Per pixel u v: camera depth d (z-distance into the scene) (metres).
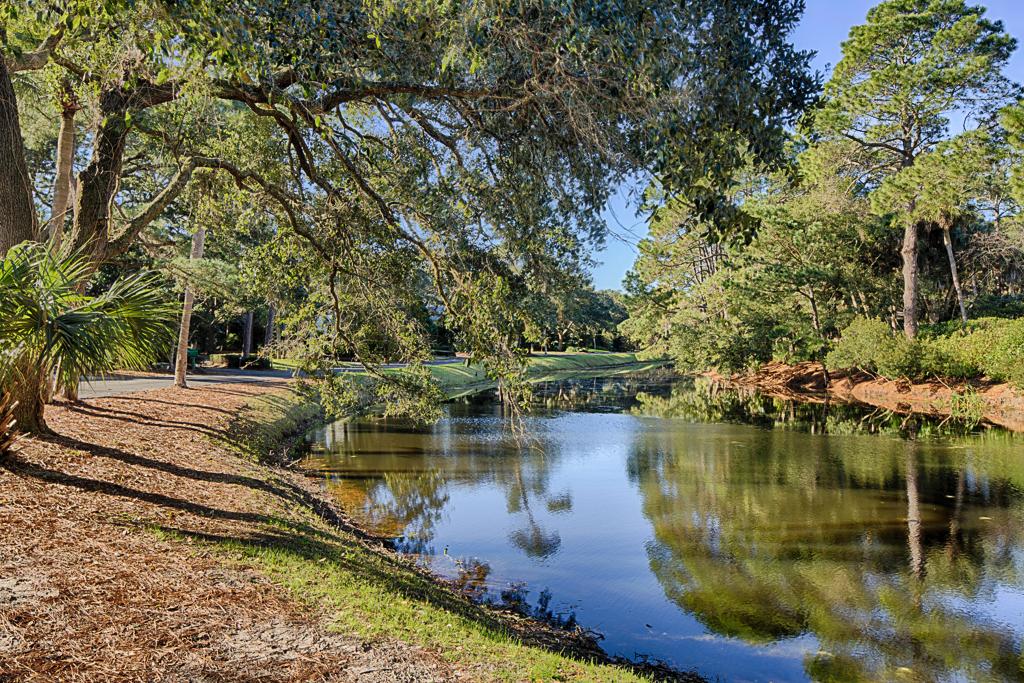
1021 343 26.12
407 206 9.27
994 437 19.88
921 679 6.16
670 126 4.57
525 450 17.84
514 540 10.11
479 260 8.09
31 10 6.17
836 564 9.16
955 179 26.30
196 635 4.12
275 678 3.74
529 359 8.03
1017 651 6.72
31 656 3.53
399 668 4.20
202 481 8.68
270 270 11.62
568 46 4.52
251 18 5.14
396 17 5.61
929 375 30.84
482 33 4.84
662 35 4.39
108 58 6.85
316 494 12.10
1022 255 33.84
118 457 8.59
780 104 4.84
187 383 22.19
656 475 14.84
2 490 6.12
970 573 8.83
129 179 15.98
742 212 4.82
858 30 29.34
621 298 35.78
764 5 4.85
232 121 10.57
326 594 5.38
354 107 9.88
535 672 4.71
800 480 14.30
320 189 10.58
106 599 4.39
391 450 17.56
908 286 32.28
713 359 42.03
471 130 6.96
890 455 17.11
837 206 32.69
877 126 29.66
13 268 5.06
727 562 9.23
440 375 38.94
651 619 7.37
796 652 6.66
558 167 6.11
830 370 38.62
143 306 5.65
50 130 13.48
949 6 27.86
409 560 8.93
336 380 13.34
